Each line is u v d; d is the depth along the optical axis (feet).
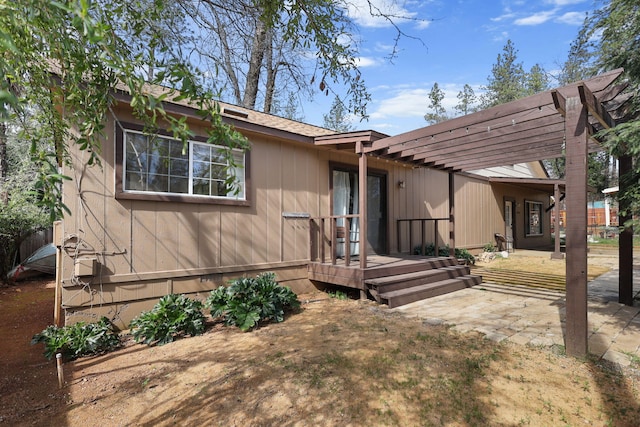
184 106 14.71
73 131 12.62
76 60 5.13
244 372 9.58
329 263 20.02
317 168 21.21
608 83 10.23
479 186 37.93
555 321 13.74
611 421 7.07
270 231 18.79
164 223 14.98
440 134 15.67
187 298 13.96
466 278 21.75
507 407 7.61
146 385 9.15
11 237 24.21
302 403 7.95
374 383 8.73
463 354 10.43
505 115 12.32
